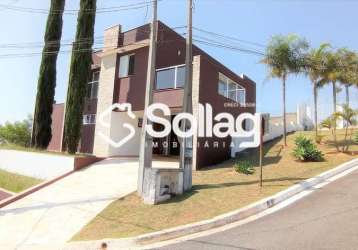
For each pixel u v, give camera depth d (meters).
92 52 21.58
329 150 18.27
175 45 21.27
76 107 19.70
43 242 8.09
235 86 21.50
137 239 7.56
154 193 10.35
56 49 22.27
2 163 20.56
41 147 21.31
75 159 15.77
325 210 8.65
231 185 12.14
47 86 21.83
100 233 8.33
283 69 20.52
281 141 23.27
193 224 8.14
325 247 6.21
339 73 21.36
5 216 10.36
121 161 17.88
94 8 20.83
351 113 18.52
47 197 12.06
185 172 11.70
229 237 7.26
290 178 12.68
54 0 22.50
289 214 8.57
